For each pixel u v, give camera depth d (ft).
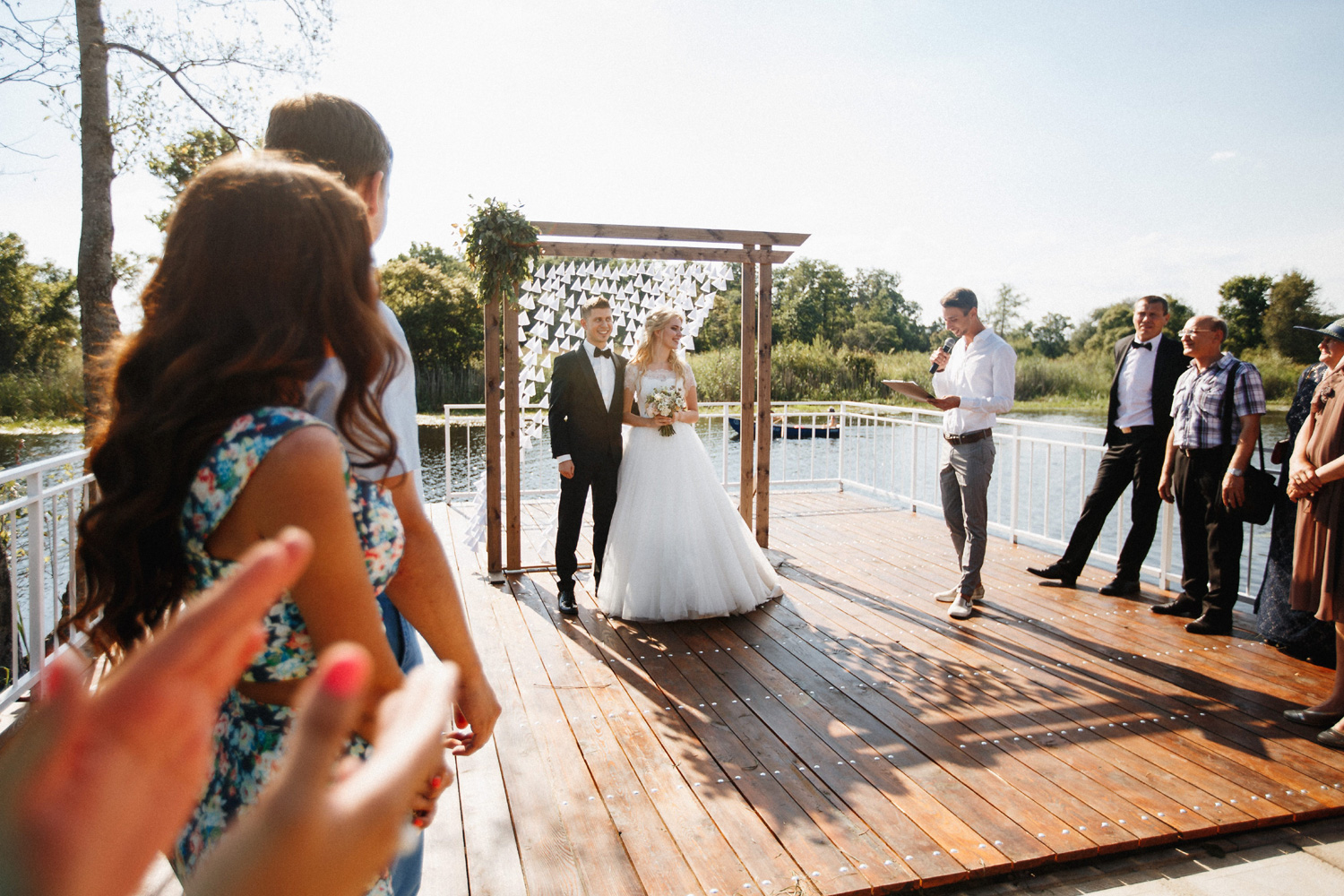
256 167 2.73
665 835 7.43
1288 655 11.92
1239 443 12.28
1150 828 7.50
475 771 8.61
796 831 7.49
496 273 15.37
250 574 0.88
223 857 0.86
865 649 12.22
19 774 0.69
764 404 17.80
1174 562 24.11
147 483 2.44
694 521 13.65
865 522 21.35
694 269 18.26
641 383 14.05
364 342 2.75
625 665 11.62
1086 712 10.00
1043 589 15.42
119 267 18.08
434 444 52.42
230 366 2.46
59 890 0.63
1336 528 9.29
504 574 16.43
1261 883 6.96
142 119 20.90
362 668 0.90
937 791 8.16
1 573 12.47
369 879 0.92
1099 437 75.97
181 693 0.79
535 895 6.61
